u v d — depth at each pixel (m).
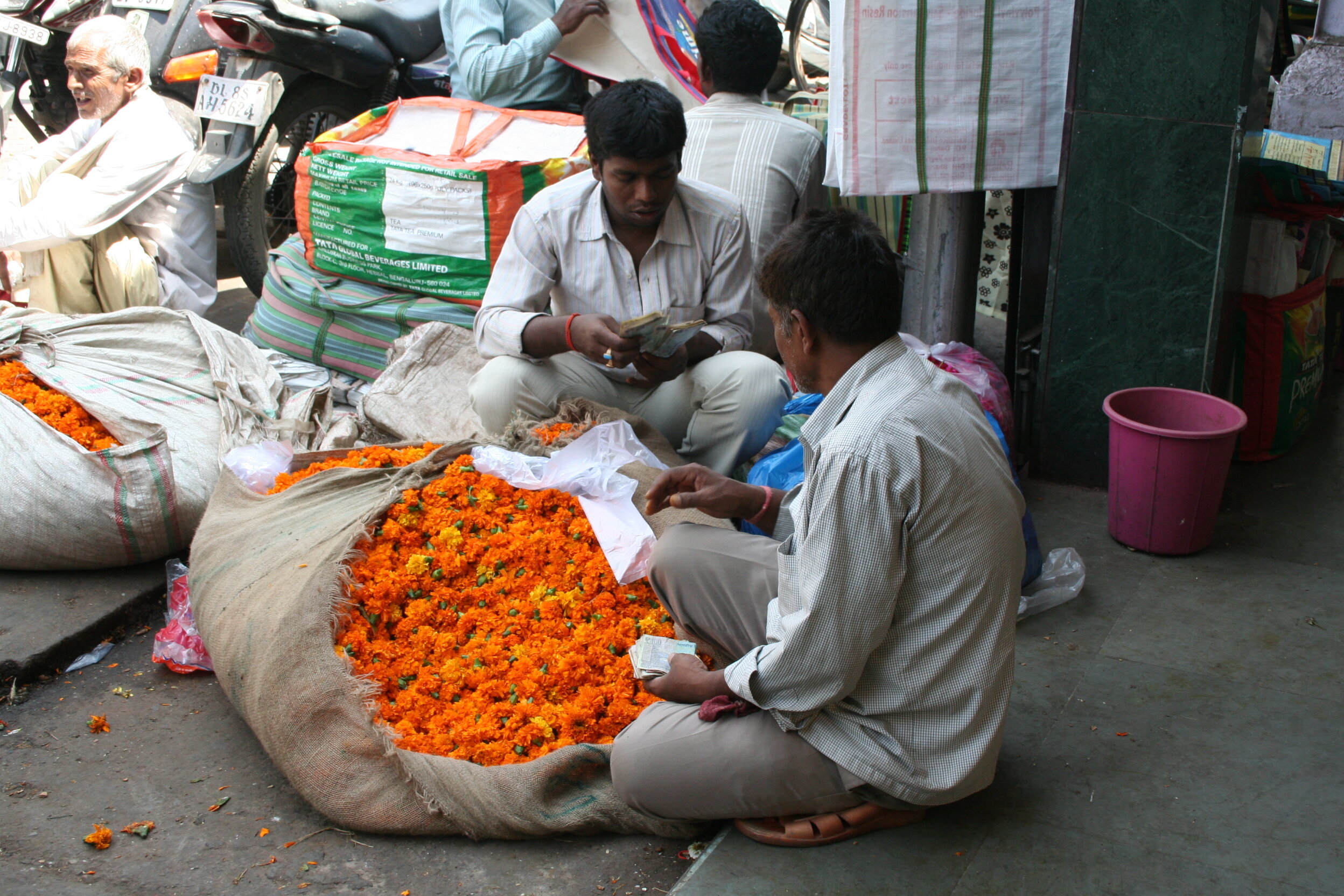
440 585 2.38
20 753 2.30
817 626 1.68
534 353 2.83
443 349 3.47
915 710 1.79
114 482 2.85
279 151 5.17
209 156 4.41
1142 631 2.62
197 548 2.57
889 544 1.64
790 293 1.72
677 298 2.89
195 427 3.15
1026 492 3.43
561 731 2.11
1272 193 3.44
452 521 2.48
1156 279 3.21
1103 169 3.16
